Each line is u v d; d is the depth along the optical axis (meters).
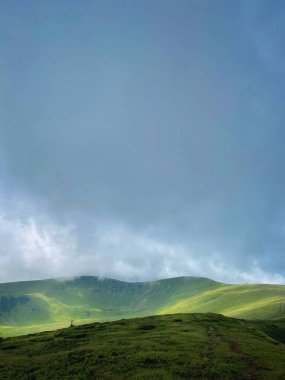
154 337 84.19
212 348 69.25
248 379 45.97
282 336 147.50
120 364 54.03
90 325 126.50
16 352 76.56
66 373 51.28
